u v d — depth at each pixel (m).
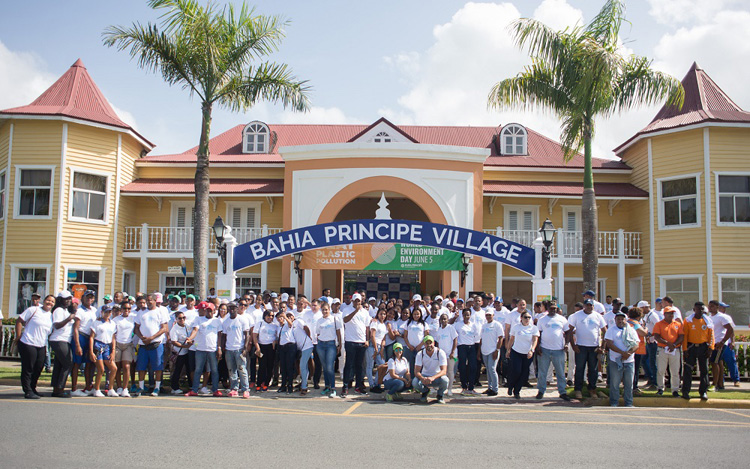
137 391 11.80
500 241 14.69
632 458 6.75
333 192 19.20
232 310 11.85
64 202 19.89
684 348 11.85
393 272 23.81
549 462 6.50
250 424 8.40
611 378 11.25
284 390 12.32
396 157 19.19
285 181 19.56
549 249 14.70
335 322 12.11
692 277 19.61
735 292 19.22
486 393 12.52
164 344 12.36
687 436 8.14
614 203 22.39
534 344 11.86
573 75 16.02
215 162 22.69
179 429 7.80
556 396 12.27
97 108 21.48
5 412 8.85
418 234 14.80
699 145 19.77
